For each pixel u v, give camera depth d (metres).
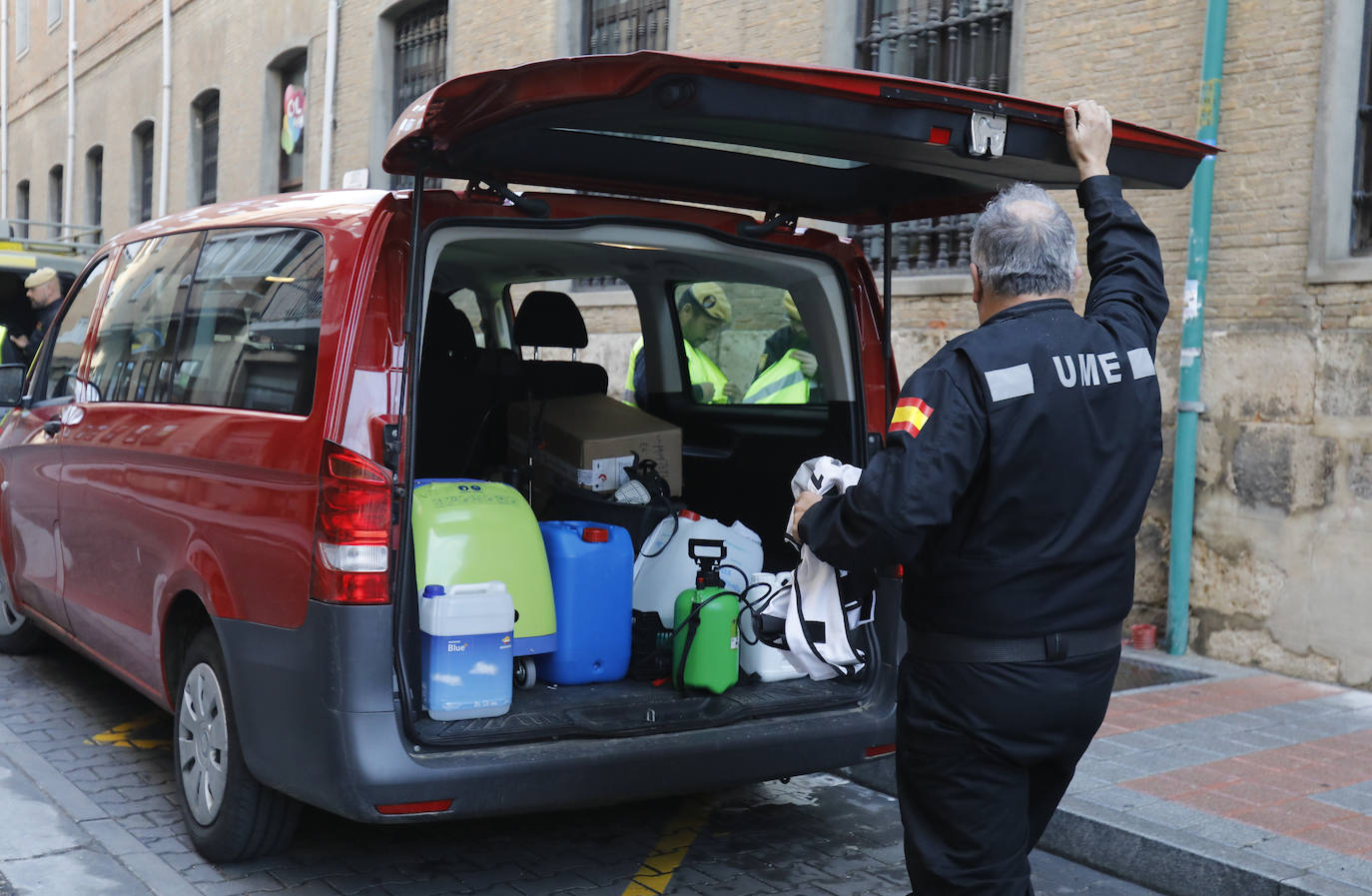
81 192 22.91
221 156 17.78
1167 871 3.93
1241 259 6.48
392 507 3.28
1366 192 6.12
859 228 8.64
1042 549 2.51
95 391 4.94
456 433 4.64
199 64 18.31
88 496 4.76
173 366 4.34
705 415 5.07
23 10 26.23
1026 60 7.52
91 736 5.11
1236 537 6.50
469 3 12.71
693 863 4.09
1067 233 2.65
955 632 2.56
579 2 11.38
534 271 4.83
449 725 3.38
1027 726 2.52
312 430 3.39
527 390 4.84
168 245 4.71
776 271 4.23
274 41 16.23
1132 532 2.61
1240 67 6.46
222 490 3.74
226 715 3.75
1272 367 6.34
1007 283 2.64
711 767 3.58
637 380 5.88
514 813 3.35
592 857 4.12
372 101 14.19
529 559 3.68
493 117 3.01
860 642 3.99
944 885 2.59
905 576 2.70
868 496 2.46
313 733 3.28
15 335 9.72
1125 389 2.61
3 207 26.59
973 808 2.57
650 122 2.95
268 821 3.78
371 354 3.36
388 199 3.49
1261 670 6.38
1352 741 5.11
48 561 5.27
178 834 4.11
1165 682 6.42
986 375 2.48
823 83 2.74
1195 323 6.53
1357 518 6.03
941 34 8.25
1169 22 6.79
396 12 13.91
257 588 3.52
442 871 3.95
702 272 4.46
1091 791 4.43
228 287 4.10
